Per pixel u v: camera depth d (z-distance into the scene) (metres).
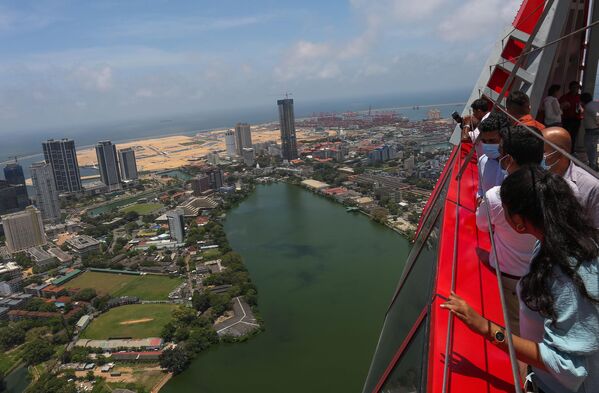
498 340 3.03
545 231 2.73
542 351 2.67
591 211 4.63
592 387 2.59
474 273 4.67
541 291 2.67
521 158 4.33
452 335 3.61
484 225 4.88
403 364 4.30
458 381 3.19
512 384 3.20
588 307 2.51
